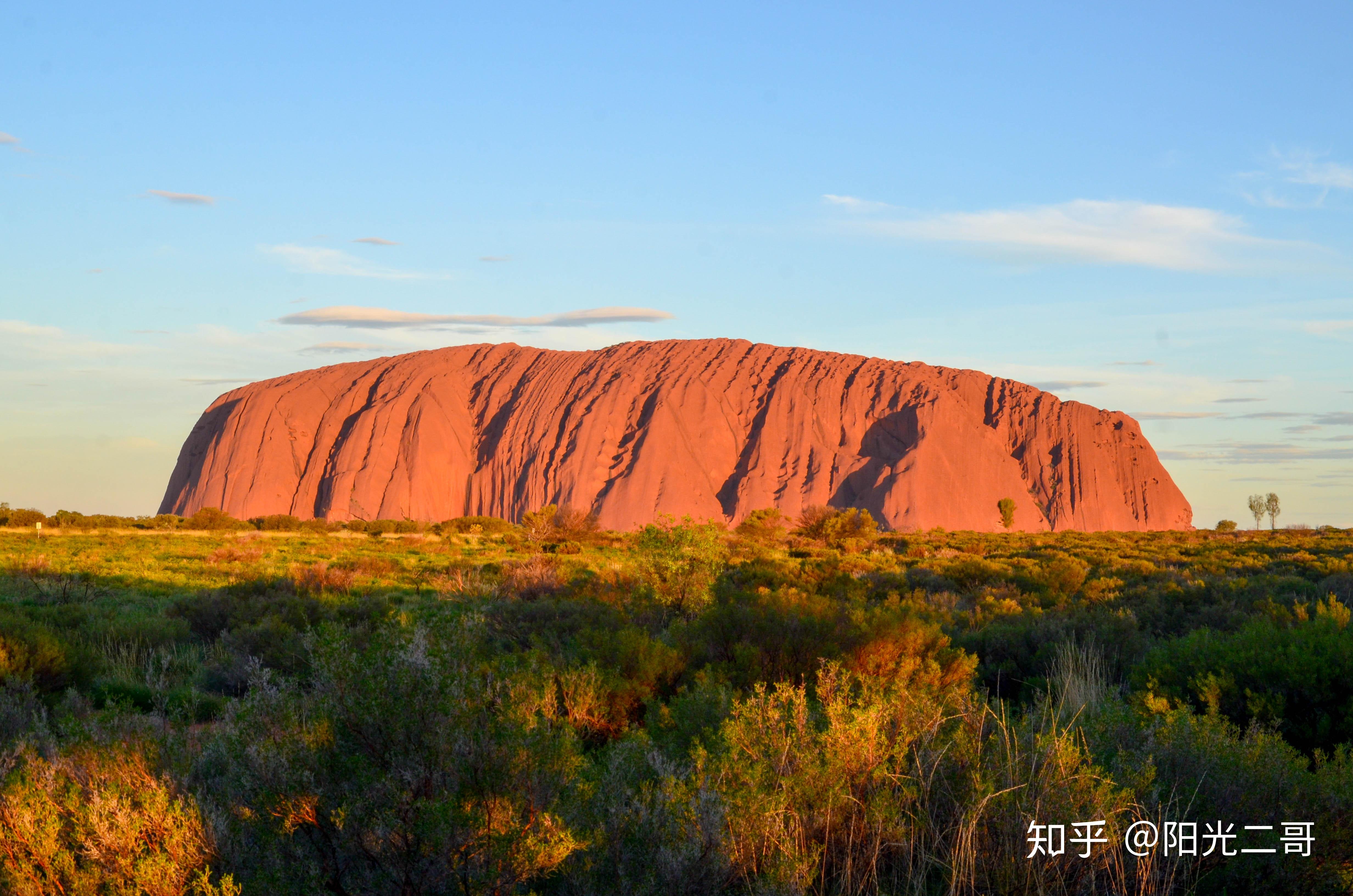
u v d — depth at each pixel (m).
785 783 4.83
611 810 4.54
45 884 4.14
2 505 72.19
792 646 9.48
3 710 7.96
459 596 22.33
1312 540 55.44
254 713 4.70
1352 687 7.08
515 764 4.21
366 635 10.65
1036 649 11.60
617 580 19.44
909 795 4.77
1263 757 5.03
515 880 3.95
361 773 4.06
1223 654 7.97
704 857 4.34
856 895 4.43
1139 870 4.32
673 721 7.27
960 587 23.44
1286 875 4.38
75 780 4.86
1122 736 5.55
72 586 25.48
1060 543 64.19
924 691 6.31
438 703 4.22
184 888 4.04
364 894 3.97
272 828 4.19
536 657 7.91
